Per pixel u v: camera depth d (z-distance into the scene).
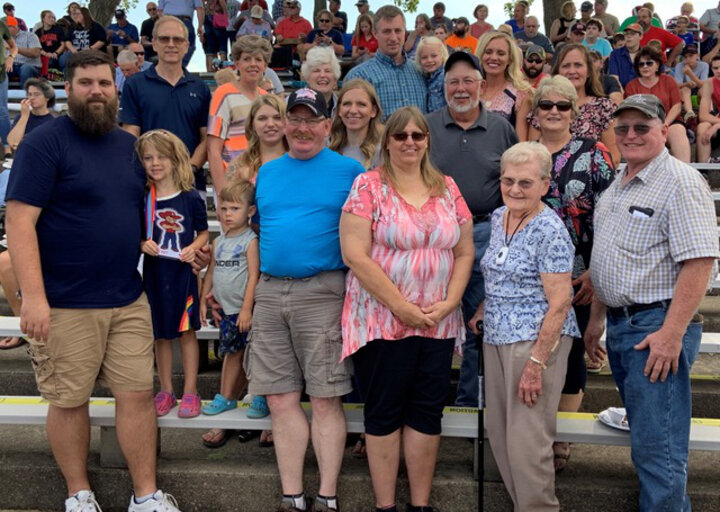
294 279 3.02
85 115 2.86
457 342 3.04
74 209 2.88
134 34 11.22
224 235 3.41
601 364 4.01
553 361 2.84
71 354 2.95
